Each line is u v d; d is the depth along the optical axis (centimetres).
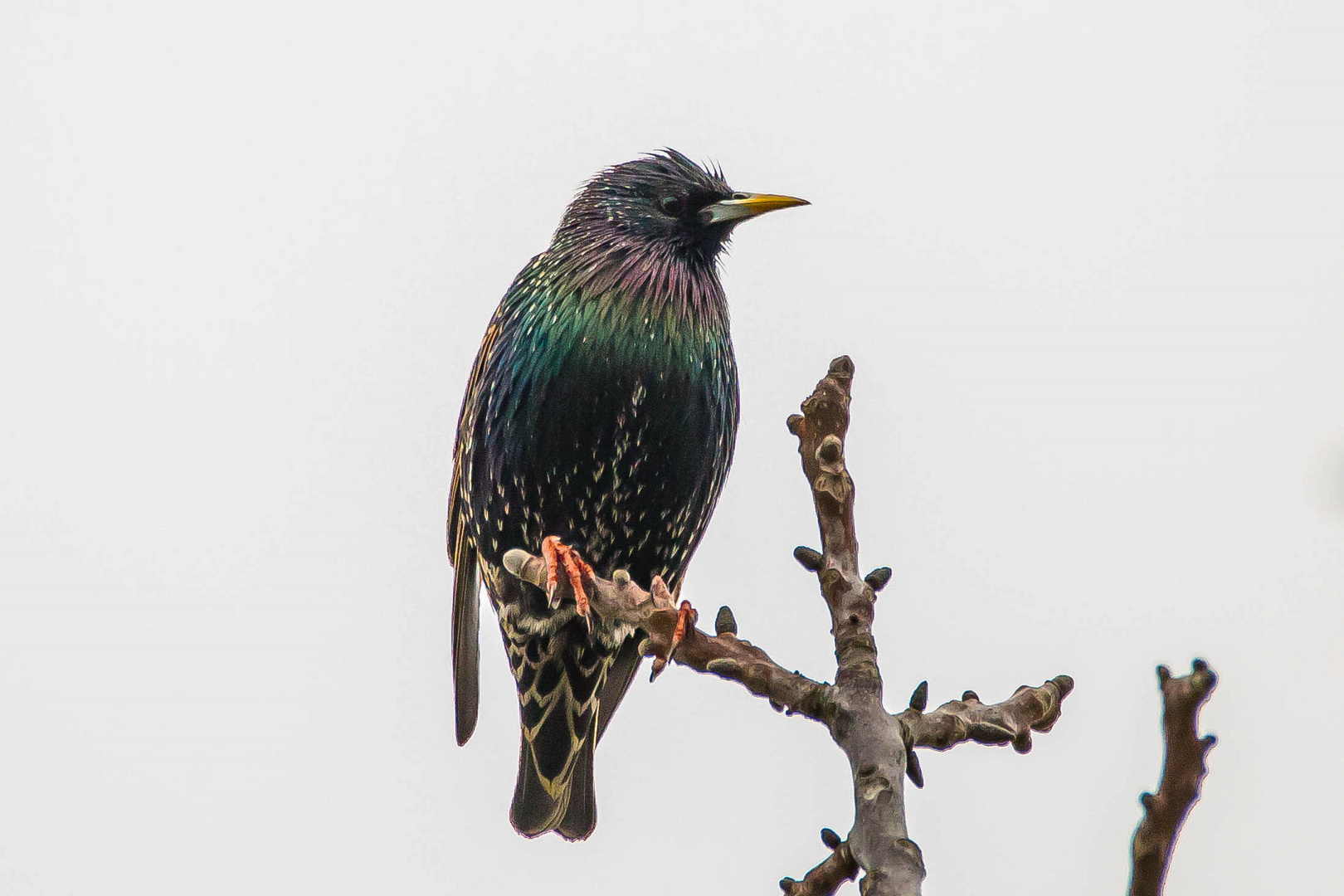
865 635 522
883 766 485
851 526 548
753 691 522
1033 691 541
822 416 563
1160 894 373
